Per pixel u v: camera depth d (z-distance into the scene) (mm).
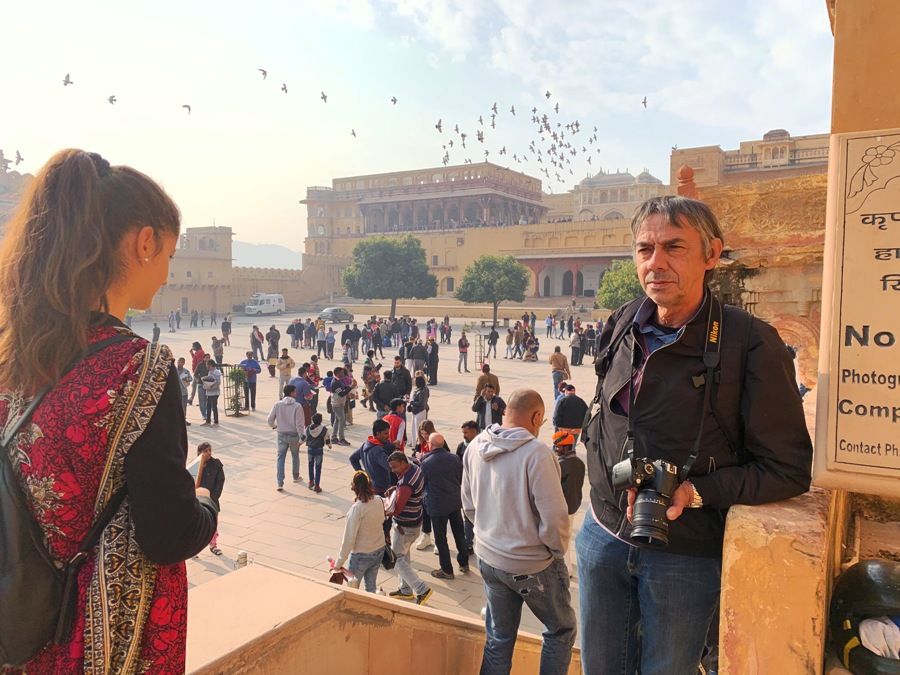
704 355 1420
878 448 1223
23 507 966
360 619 2314
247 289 67375
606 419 1626
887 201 1231
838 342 1267
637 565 1526
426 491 6172
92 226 1000
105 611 978
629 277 36188
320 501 8531
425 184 81750
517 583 2506
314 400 11438
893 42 1297
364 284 51438
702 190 3895
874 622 1243
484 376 9633
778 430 1336
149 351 1029
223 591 2207
